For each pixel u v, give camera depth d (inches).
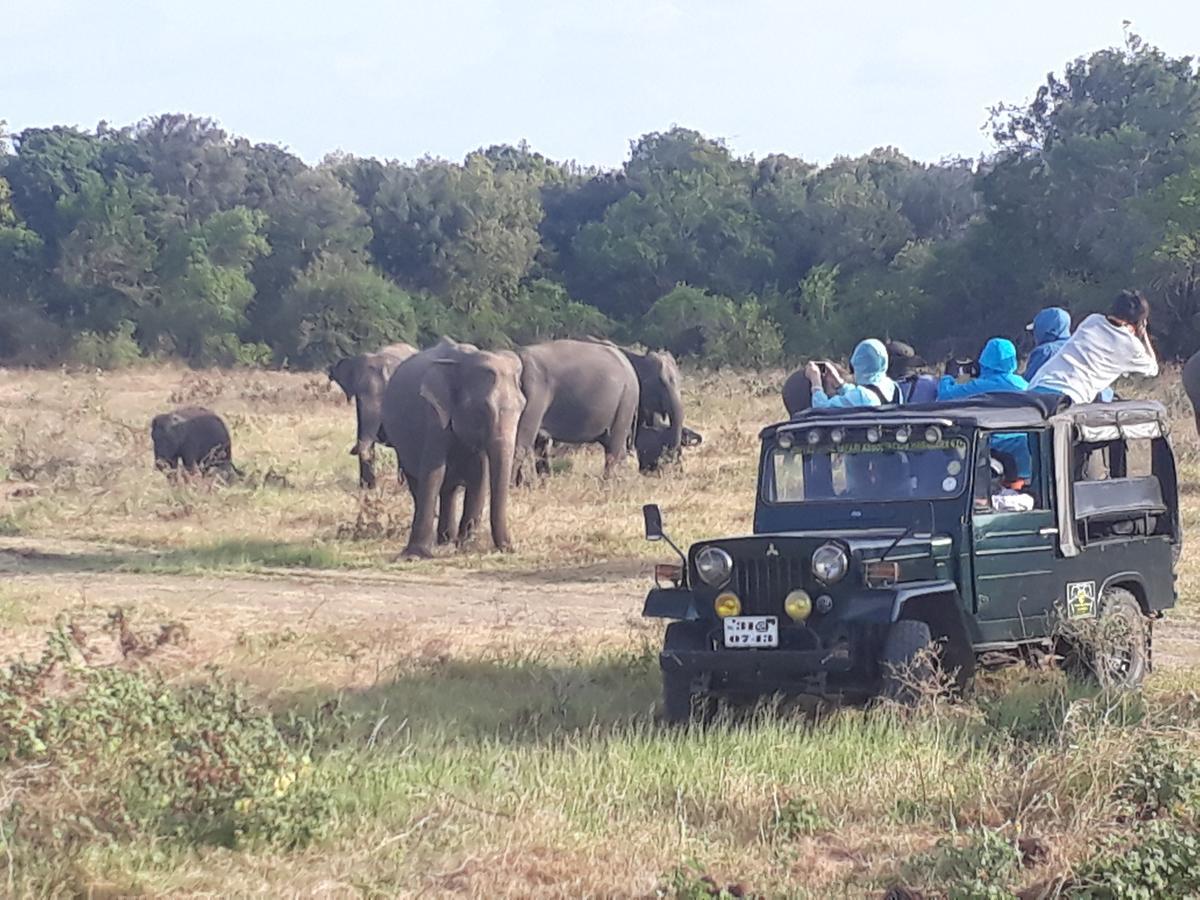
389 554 669.9
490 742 339.0
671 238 2797.7
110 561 655.8
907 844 268.1
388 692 393.7
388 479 929.5
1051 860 249.1
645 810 288.4
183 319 2586.1
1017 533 374.6
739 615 353.7
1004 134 2278.5
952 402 397.7
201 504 808.3
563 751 329.4
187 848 261.4
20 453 983.6
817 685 350.0
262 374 2290.8
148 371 2404.0
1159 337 1811.0
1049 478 382.3
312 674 421.1
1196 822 262.1
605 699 385.4
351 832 271.6
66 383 1893.5
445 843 266.8
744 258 2770.7
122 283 2640.3
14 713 279.9
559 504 793.6
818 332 2367.1
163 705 287.0
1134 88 2186.3
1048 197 2087.8
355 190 3036.4
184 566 632.4
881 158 3454.7
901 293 2284.7
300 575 619.8
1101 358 428.1
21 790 260.4
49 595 559.5
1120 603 395.5
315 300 2591.0
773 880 251.3
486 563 639.1
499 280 2847.0
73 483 883.4
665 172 3034.0
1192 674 405.1
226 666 416.8
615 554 639.8
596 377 920.3
